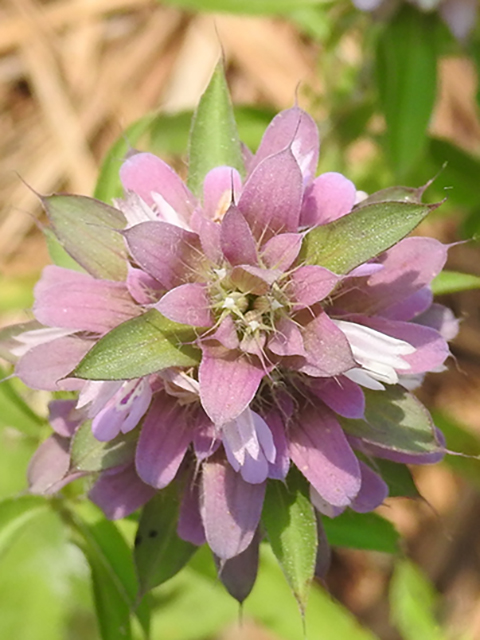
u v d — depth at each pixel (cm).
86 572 17
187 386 11
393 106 17
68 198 12
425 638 19
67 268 13
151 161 12
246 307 11
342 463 11
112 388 11
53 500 15
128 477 12
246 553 12
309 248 11
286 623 17
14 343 13
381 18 17
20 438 17
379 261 12
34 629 17
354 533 15
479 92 18
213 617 18
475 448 18
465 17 16
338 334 10
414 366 11
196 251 11
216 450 12
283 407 11
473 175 19
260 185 11
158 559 12
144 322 10
